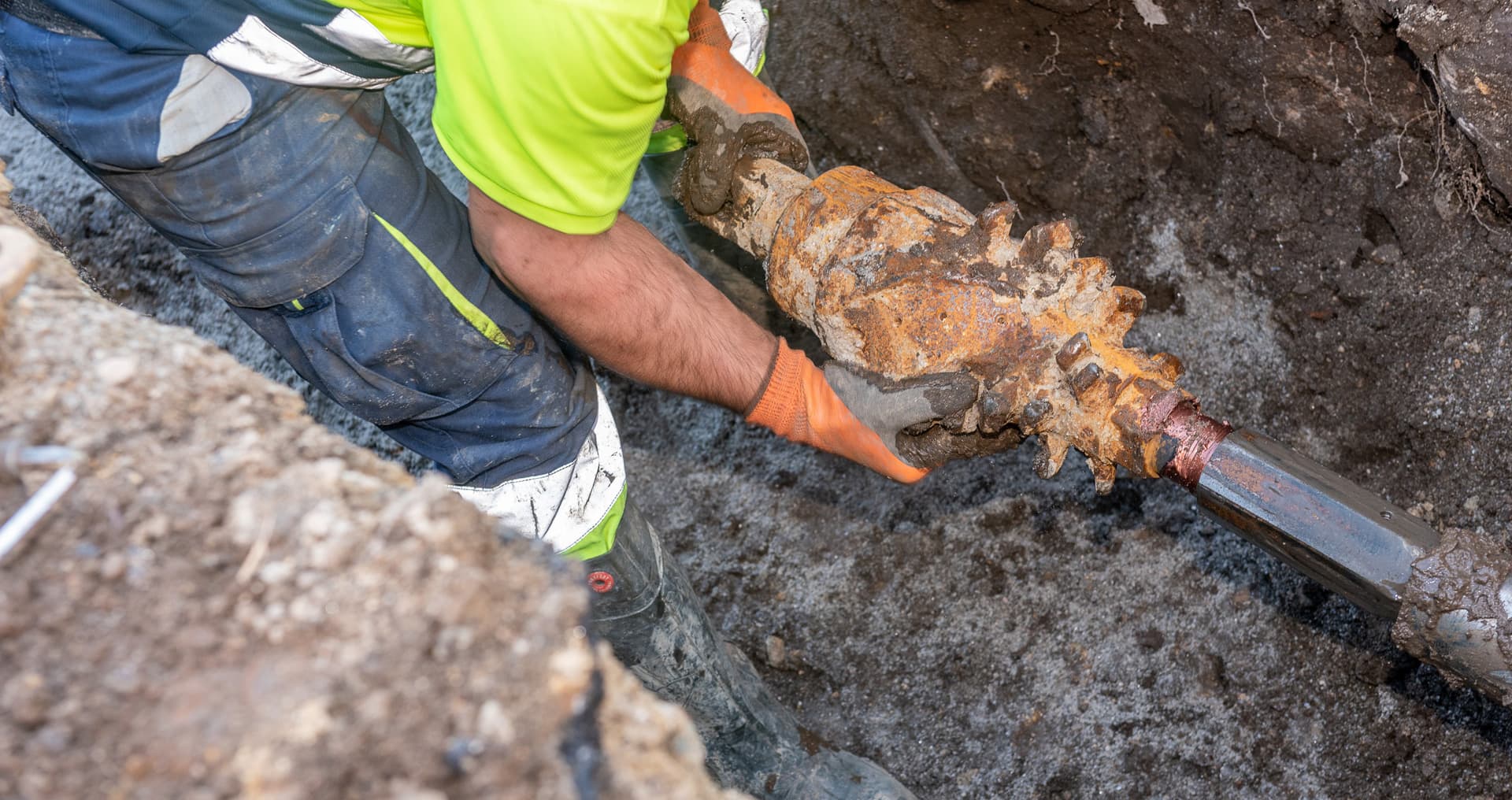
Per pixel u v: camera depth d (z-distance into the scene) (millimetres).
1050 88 2416
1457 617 1285
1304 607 2232
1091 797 2268
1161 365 1543
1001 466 2559
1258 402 2338
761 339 1688
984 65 2434
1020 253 1591
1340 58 2029
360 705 803
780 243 1791
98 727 807
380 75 1553
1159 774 2244
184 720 806
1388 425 2166
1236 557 2322
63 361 1047
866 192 1754
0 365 1042
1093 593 2408
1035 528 2496
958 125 2523
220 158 1501
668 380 1637
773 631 2576
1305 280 2271
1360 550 1344
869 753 2424
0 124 3438
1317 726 2170
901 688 2463
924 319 1581
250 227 1556
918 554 2549
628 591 1948
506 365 1758
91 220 3225
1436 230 2047
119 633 855
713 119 1823
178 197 1542
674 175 2152
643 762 814
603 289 1486
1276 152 2242
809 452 2695
